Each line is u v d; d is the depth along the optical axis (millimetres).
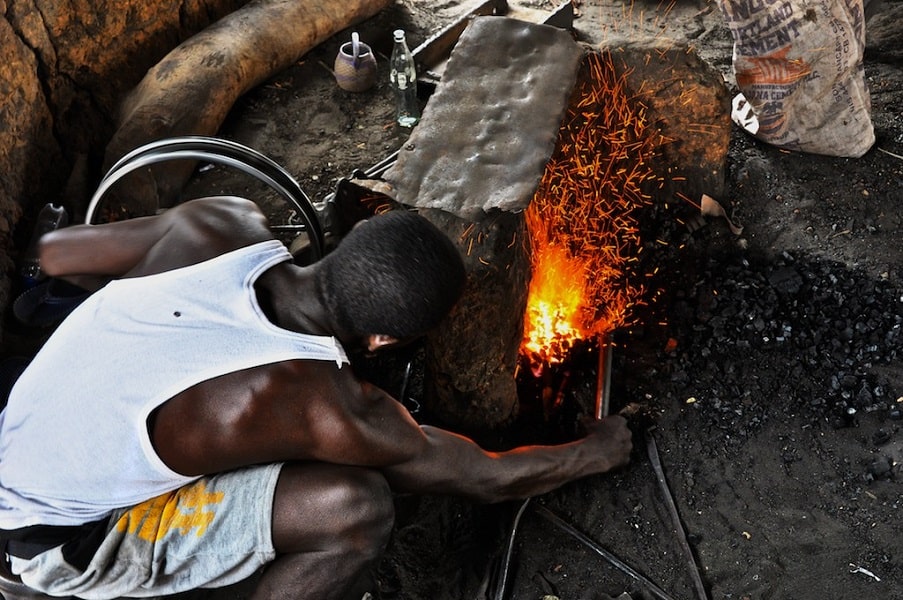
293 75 4695
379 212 3160
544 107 2824
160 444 2094
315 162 4227
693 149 3609
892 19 4695
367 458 2242
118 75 4246
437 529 2869
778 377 3184
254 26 4453
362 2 4934
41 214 3557
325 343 2113
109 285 2215
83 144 4070
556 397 3209
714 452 3029
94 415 2092
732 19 3652
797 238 3613
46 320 2842
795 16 3521
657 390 3201
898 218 3650
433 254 2082
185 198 4027
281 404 2078
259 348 2064
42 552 2176
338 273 2094
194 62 4160
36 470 2150
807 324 3312
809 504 2871
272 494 2230
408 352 3355
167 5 4430
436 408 3090
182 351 2068
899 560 2695
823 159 3895
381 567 2768
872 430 3023
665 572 2750
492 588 2729
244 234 2297
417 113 4398
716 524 2854
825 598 2643
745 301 3398
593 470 2846
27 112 3707
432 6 5289
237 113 4465
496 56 3010
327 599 2355
